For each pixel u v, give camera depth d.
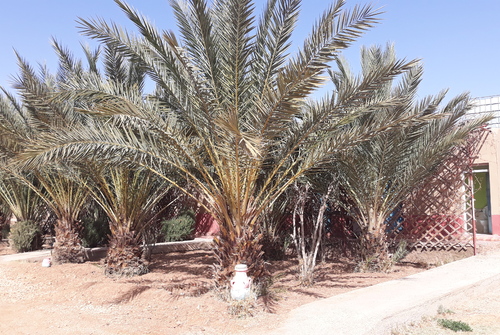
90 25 6.51
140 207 9.11
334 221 11.04
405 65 5.58
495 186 11.12
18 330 5.61
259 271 6.80
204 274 8.73
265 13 6.88
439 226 10.30
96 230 12.50
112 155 6.34
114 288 7.46
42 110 8.41
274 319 5.50
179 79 6.48
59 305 6.81
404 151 8.16
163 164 6.90
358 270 8.97
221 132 5.85
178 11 6.50
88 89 6.87
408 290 6.43
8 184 12.47
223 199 6.77
